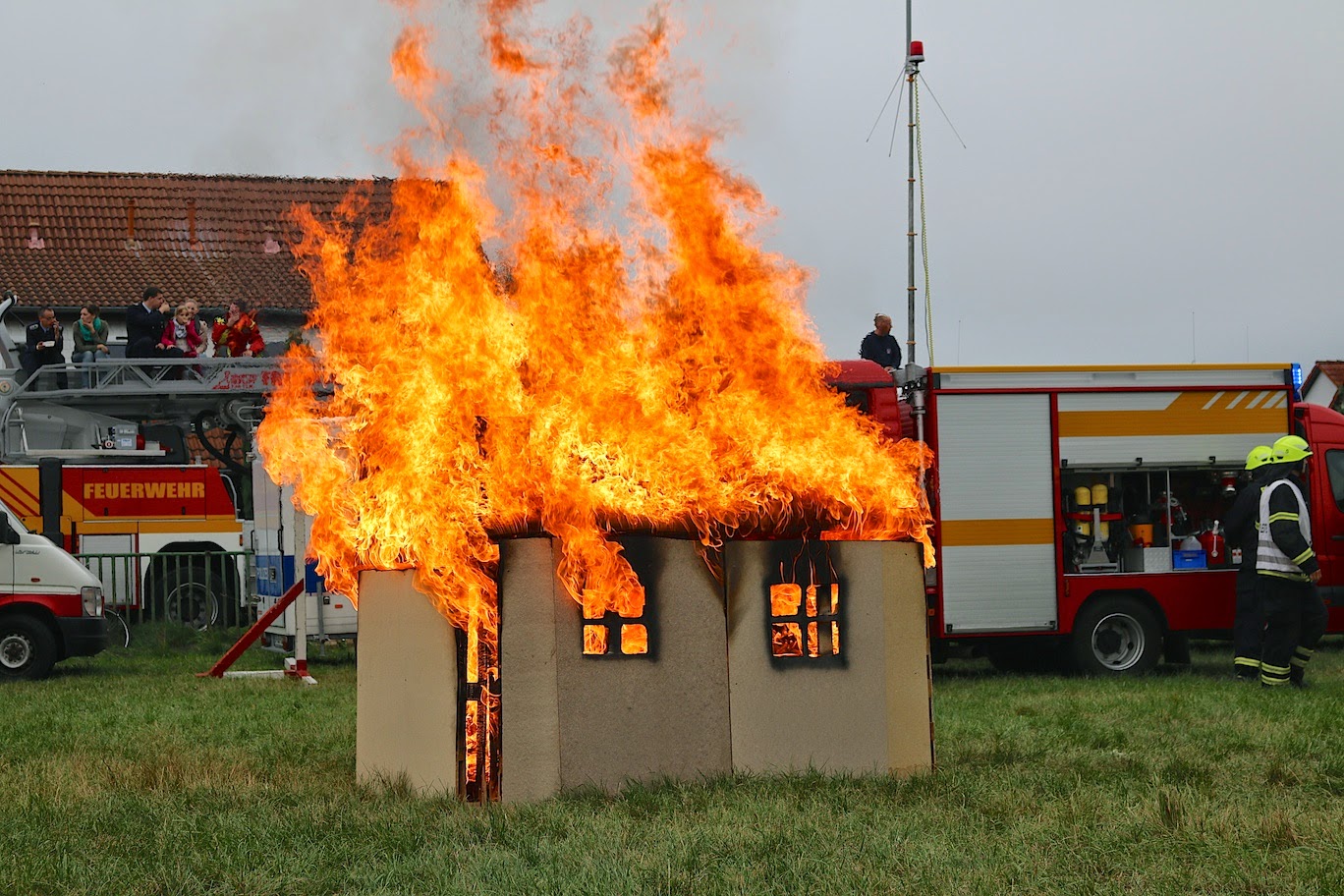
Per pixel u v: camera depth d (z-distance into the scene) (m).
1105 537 15.41
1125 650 15.31
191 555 19.20
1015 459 15.26
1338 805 7.03
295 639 15.58
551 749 7.25
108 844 6.48
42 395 22.17
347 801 7.36
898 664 7.88
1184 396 15.59
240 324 22.97
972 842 6.19
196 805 7.38
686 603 7.52
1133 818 6.59
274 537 17.83
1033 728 10.18
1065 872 5.73
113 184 36.06
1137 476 15.62
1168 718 10.66
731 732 7.57
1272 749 8.90
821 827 6.40
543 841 6.25
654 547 7.48
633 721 7.38
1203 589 15.35
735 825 6.47
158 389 22.39
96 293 33.47
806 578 7.73
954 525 15.12
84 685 14.68
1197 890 5.52
